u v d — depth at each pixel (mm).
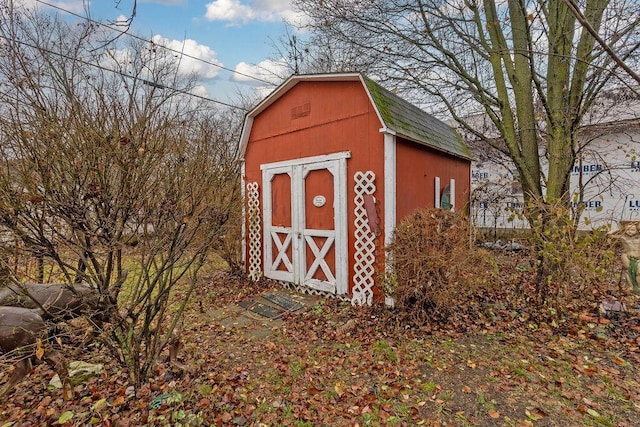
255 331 4117
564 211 4094
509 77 5688
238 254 6867
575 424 2318
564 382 2812
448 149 6344
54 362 2514
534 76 4617
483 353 3365
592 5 4668
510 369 3043
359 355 3408
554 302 4074
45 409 2525
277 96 5848
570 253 3932
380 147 4578
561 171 5105
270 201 6129
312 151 5387
